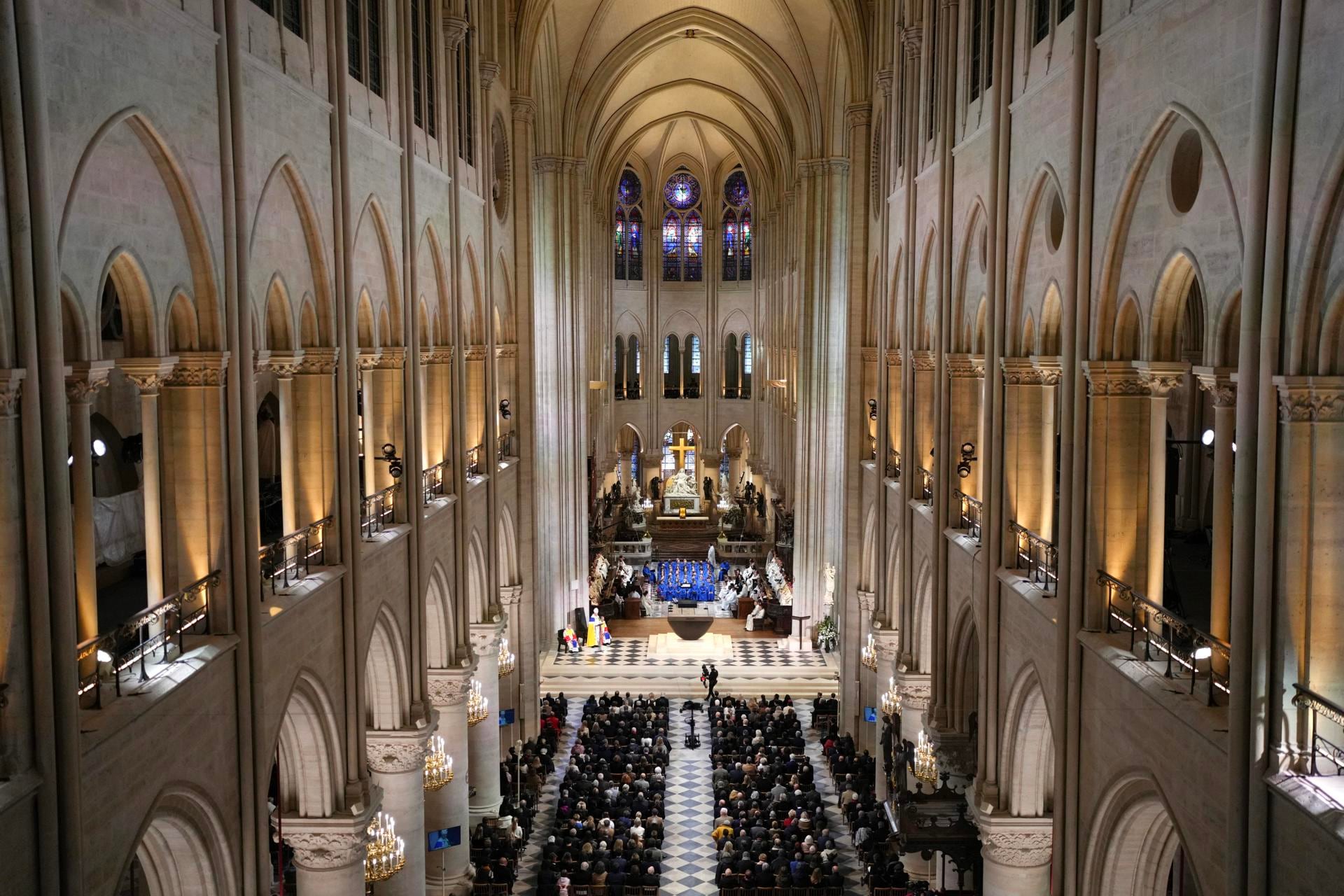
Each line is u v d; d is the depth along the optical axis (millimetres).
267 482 30766
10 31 10180
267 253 16938
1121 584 15742
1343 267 10266
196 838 14125
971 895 24562
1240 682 11539
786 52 48844
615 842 28484
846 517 37500
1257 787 11305
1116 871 15938
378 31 23047
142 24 12773
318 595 18375
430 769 25938
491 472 32594
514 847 30719
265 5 17031
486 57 33594
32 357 10562
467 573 28688
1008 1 20469
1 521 10383
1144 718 14219
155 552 14891
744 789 33125
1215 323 12883
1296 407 10906
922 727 26578
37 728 10727
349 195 20000
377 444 23969
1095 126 16250
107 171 12383
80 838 11125
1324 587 11055
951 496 25250
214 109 14820
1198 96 12906
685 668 47656
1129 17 14727
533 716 39438
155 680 13109
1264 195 11156
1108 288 16109
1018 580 19906
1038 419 20406
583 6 47000
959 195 24609
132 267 13242
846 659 38219
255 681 15461
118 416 27016
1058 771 17281
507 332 38344
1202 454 31594
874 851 28172
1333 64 10094
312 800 19422
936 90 27406
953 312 25094
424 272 26562
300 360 18797
